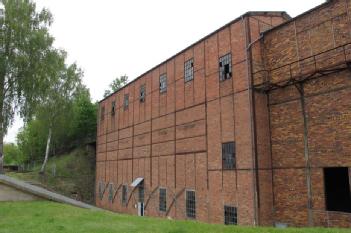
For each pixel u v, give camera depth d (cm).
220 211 1892
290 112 1658
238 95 1839
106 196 3603
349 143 1373
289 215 1611
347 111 1395
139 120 3000
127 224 1070
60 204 1547
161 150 2581
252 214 1664
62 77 3847
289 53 1684
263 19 1884
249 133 1734
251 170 1695
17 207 1400
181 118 2355
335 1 1488
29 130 5219
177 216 2292
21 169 4906
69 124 4197
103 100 3962
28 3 2700
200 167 2103
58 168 4409
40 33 2612
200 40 2202
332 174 1631
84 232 927
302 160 1573
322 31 1535
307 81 1582
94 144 4750
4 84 2481
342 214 1377
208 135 2056
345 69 1412
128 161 3152
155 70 2775
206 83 2117
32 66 2542
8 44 2473
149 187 2712
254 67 1788
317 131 1516
